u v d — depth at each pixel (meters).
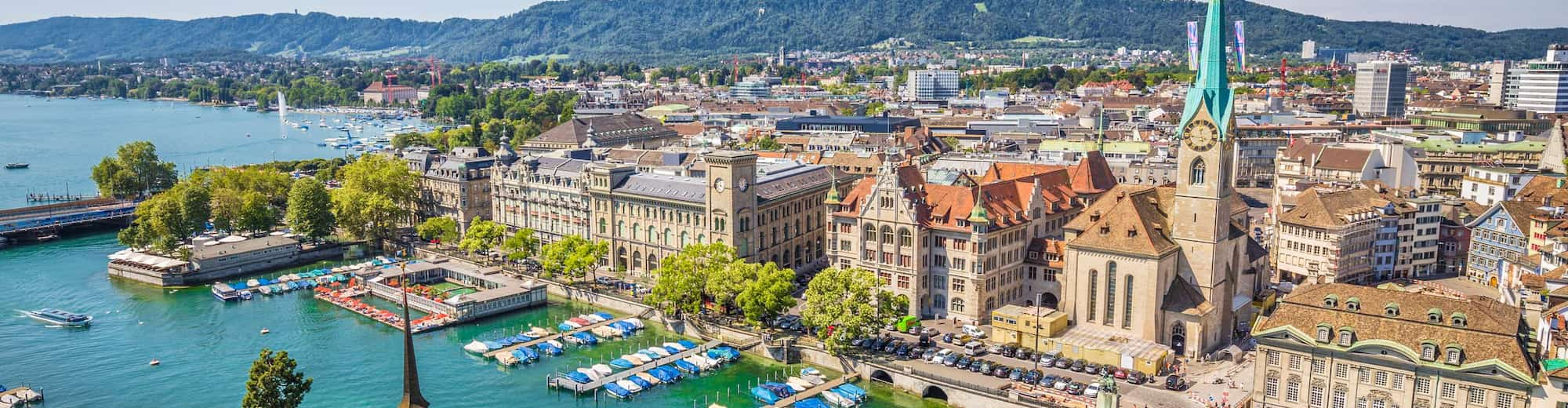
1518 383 138.25
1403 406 148.38
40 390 185.38
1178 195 193.25
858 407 175.88
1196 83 188.12
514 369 197.00
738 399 179.75
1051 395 169.88
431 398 182.88
